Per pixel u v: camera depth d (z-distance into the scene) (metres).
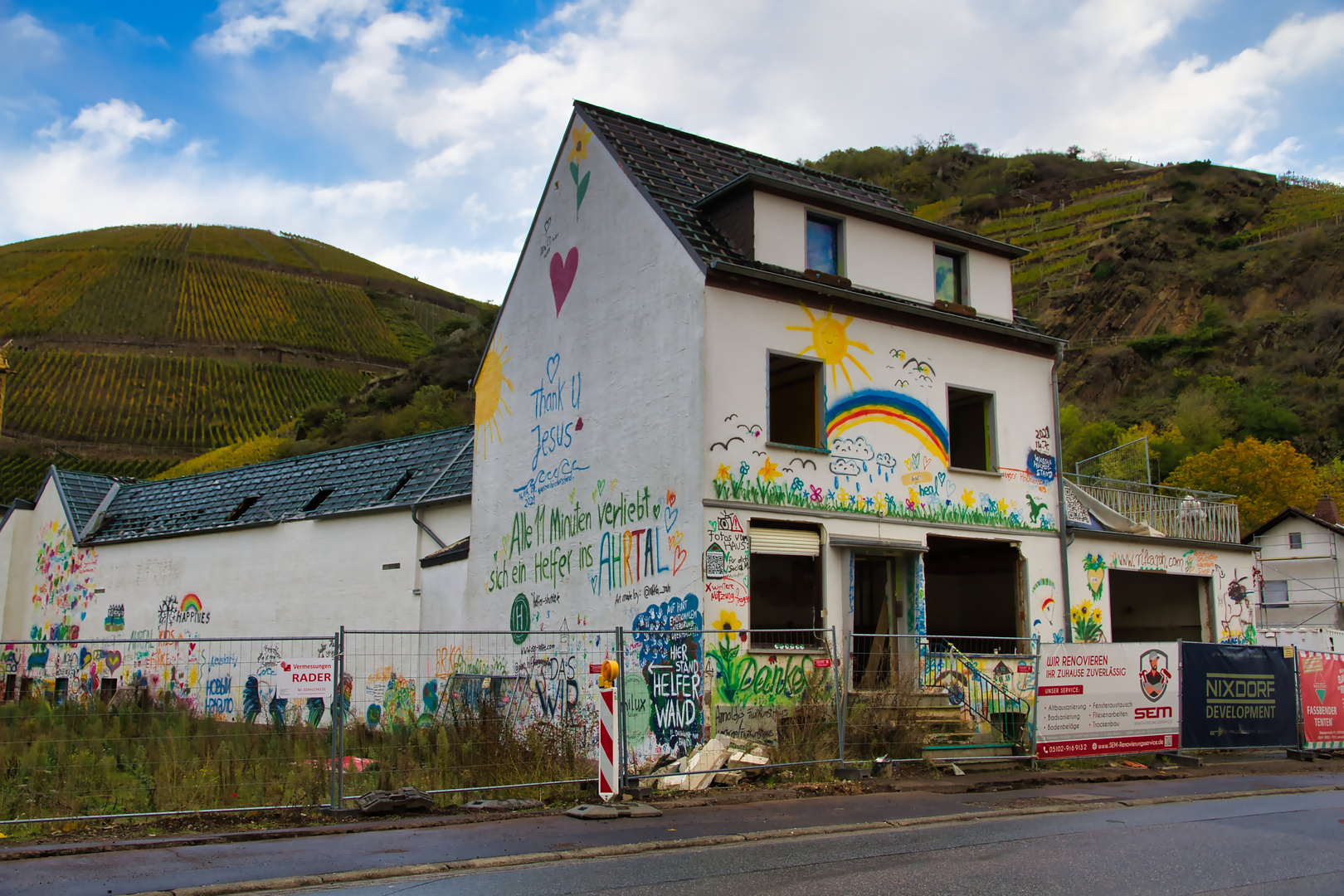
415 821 9.30
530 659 17.28
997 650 17.12
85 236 147.00
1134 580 22.52
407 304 144.25
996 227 153.00
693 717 13.43
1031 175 169.00
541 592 17.31
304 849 8.05
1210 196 136.25
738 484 14.21
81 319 110.06
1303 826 9.54
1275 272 110.75
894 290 16.67
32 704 13.83
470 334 99.56
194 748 11.07
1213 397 84.31
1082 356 105.81
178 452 83.56
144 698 17.55
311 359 111.88
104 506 30.30
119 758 11.44
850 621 14.92
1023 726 14.00
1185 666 14.91
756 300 14.86
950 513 16.36
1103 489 22.36
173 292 123.88
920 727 13.73
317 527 23.31
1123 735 14.17
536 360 18.45
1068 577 17.77
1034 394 18.00
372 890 6.70
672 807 10.35
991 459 17.25
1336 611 40.50
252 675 12.85
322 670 12.02
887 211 16.56
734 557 14.01
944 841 8.55
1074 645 13.95
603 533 15.90
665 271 15.23
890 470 15.80
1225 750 15.15
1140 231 127.88
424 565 20.86
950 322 16.81
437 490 21.31
